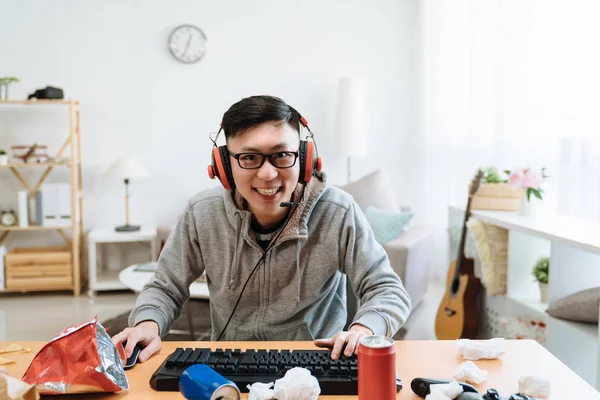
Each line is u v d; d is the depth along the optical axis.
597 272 2.38
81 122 4.56
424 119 4.73
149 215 4.70
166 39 4.59
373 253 1.46
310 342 1.25
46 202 4.23
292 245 1.43
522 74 3.64
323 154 4.84
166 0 4.57
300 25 4.74
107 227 4.66
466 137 4.41
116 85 4.57
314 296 1.47
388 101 4.88
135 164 4.30
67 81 4.52
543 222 2.54
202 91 4.66
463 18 4.41
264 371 1.04
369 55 4.82
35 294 4.36
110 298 4.24
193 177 4.71
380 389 0.88
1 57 4.44
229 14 4.65
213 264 1.50
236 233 1.43
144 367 1.13
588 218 3.12
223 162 1.29
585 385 1.02
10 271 4.20
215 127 4.70
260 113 1.21
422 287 3.74
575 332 2.21
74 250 4.25
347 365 1.04
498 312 2.91
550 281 2.38
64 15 4.47
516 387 1.02
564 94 3.26
